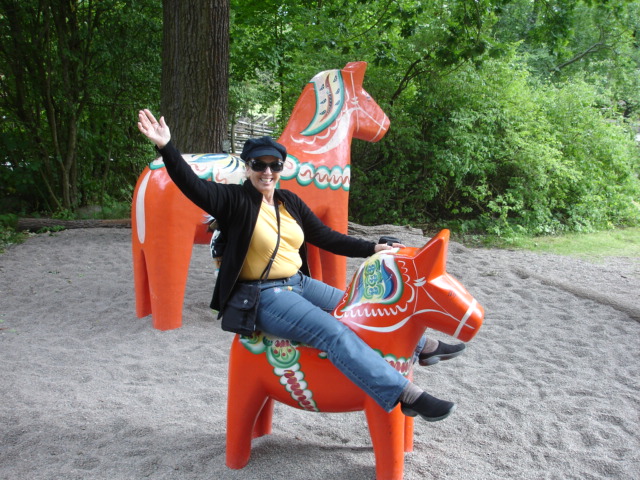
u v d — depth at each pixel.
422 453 2.85
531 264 7.89
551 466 2.79
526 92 10.57
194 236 4.58
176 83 6.76
